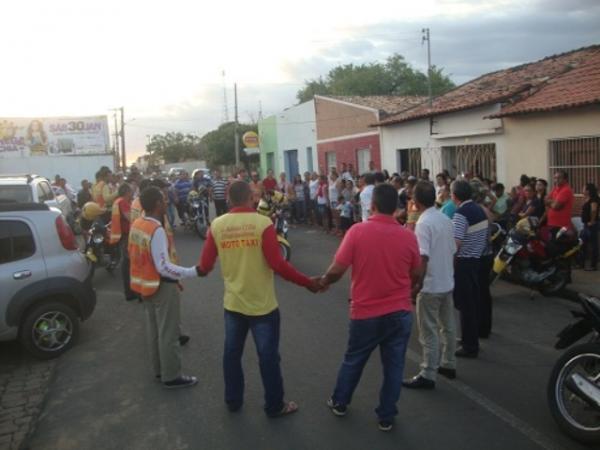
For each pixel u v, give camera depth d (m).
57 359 6.38
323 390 5.10
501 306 7.96
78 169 32.53
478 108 13.78
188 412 4.80
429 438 4.19
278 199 12.33
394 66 46.59
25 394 5.46
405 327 4.31
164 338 5.22
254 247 4.45
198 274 4.84
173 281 5.20
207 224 15.79
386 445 4.10
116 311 8.27
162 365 5.27
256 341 4.55
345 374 4.47
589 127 10.81
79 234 16.14
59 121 42.69
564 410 4.20
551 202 9.77
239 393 4.75
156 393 5.23
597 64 13.18
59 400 5.18
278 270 4.46
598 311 4.21
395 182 12.65
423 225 4.95
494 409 4.64
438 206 9.34
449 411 4.62
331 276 4.37
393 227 4.33
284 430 4.39
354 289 4.36
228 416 4.68
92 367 6.00
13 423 4.84
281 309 7.91
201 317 7.64
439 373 5.39
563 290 8.40
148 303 5.42
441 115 15.36
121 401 5.09
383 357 4.36
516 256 8.50
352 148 21.77
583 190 11.16
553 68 14.68
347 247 4.30
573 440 4.11
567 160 11.52
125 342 6.82
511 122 12.76
